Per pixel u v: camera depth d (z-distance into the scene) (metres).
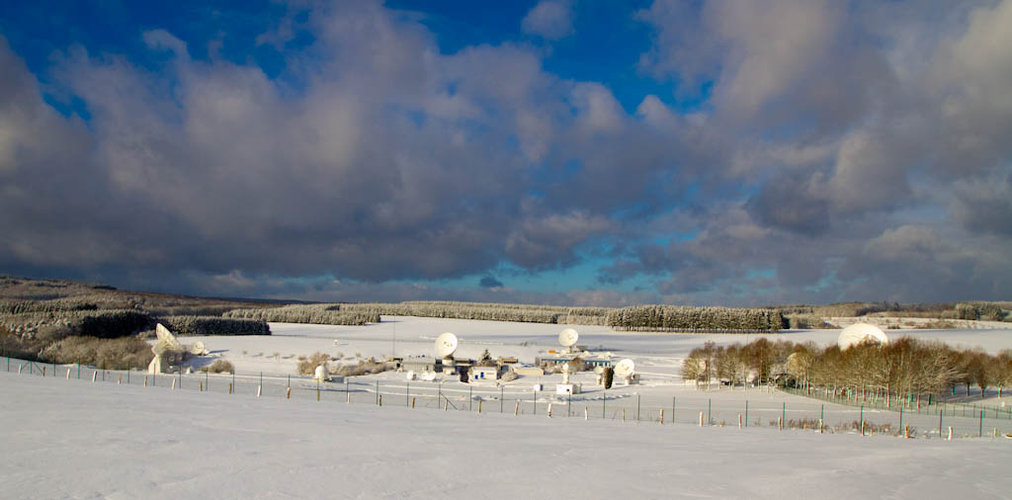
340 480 14.34
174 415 26.66
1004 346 126.25
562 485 14.68
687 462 19.03
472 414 39.31
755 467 18.39
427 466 16.45
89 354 91.06
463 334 183.75
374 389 63.94
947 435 40.12
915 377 63.41
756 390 74.44
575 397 64.12
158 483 13.61
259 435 21.45
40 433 20.08
